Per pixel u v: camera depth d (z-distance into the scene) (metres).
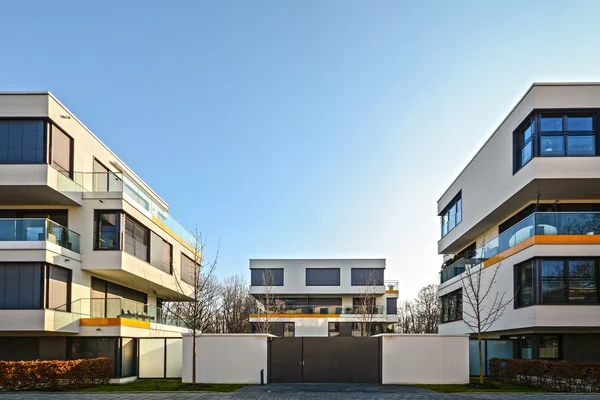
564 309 17.77
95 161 23.55
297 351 19.48
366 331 45.03
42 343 20.64
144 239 24.52
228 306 54.41
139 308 23.30
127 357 21.83
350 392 16.48
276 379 19.33
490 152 22.59
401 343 19.11
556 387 16.50
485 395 15.62
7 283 18.86
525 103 18.94
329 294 49.91
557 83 18.25
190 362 19.31
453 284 28.44
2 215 21.67
